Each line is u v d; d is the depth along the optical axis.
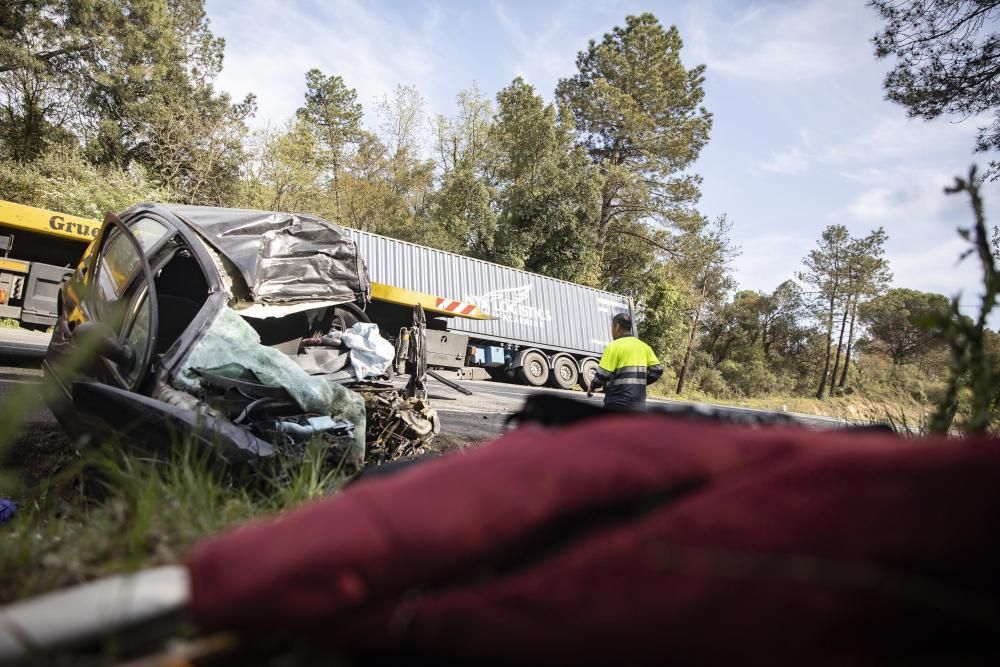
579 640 0.94
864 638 0.86
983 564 0.85
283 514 2.58
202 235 4.77
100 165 25.48
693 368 46.62
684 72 42.72
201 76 31.27
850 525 0.88
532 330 22.89
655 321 40.12
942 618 0.84
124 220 5.30
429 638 0.99
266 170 27.16
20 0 25.45
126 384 3.85
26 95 26.09
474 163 41.69
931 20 9.22
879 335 63.94
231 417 3.67
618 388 6.93
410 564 0.96
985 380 1.62
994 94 9.24
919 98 9.49
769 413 1.39
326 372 4.90
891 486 0.90
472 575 0.98
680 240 42.81
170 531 2.15
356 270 5.59
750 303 72.50
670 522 0.93
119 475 2.63
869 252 67.75
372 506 1.01
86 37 26.48
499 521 0.96
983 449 0.94
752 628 0.88
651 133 42.53
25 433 4.54
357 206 39.19
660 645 0.91
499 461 1.04
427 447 4.86
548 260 35.94
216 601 1.00
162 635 1.25
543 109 41.97
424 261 20.81
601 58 42.97
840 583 0.85
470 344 21.69
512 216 36.34
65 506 2.66
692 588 0.90
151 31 28.28
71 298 5.32
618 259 43.31
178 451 2.89
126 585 1.30
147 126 26.50
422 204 41.69
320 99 55.44
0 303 10.23
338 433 3.81
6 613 1.19
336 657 1.07
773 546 0.89
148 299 3.99
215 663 1.10
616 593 0.92
